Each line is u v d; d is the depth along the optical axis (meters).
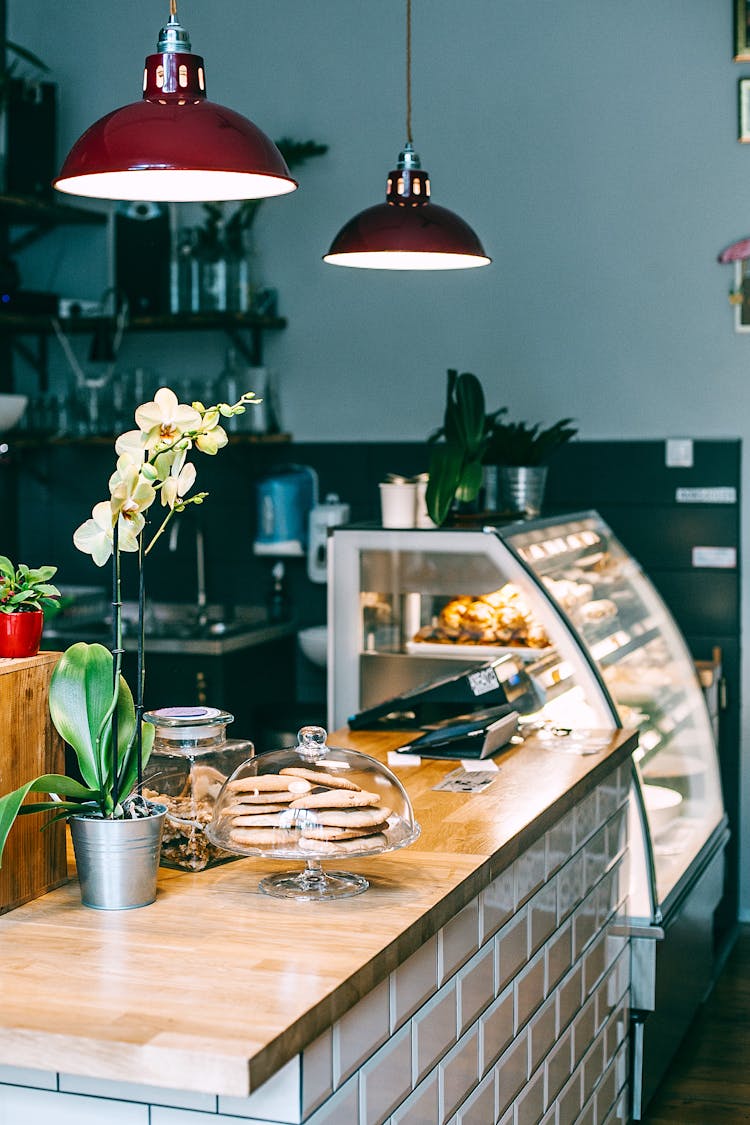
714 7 5.13
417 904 2.04
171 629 5.55
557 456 5.39
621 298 5.31
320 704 5.19
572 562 4.02
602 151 5.29
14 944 1.88
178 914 2.01
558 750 3.25
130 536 2.04
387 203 3.50
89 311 5.71
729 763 5.25
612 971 3.30
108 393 5.59
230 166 2.26
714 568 5.23
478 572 3.70
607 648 3.80
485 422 4.42
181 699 5.16
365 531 3.86
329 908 2.03
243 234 5.54
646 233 5.27
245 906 2.05
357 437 5.67
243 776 2.16
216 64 5.75
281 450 5.75
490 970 2.36
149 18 5.78
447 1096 2.16
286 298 5.73
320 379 5.70
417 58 5.47
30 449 6.02
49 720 2.10
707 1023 4.29
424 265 3.77
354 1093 1.81
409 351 5.58
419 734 3.44
